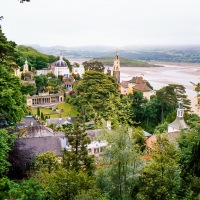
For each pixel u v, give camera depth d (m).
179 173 34.44
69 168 39.28
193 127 48.59
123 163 32.81
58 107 129.50
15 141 35.03
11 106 26.42
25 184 23.33
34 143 63.34
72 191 28.33
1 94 25.42
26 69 163.25
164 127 87.00
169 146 31.70
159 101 112.06
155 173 29.98
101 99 109.88
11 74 29.73
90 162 41.12
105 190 32.81
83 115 108.00
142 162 33.72
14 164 34.28
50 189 27.59
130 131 34.66
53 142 64.19
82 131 42.12
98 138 35.72
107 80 116.12
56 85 153.75
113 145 32.78
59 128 92.56
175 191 30.12
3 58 30.12
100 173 33.97
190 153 36.78
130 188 33.06
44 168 39.62
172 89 114.56
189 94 173.38
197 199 27.53
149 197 29.80
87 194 26.91
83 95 113.44
